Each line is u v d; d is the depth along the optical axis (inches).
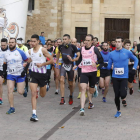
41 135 286.8
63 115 370.6
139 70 556.7
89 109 408.5
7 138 278.4
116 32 1095.6
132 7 1081.4
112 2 1085.8
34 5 1121.4
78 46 661.9
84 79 366.9
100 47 521.0
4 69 396.2
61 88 438.0
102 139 274.7
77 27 1098.7
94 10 1064.8
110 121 342.6
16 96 503.2
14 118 353.7
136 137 281.6
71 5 1089.4
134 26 1073.5
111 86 645.9
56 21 1117.7
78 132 297.3
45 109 405.1
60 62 450.3
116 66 358.3
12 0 892.0
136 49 585.3
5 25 887.1
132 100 479.5
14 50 371.6
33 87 342.6
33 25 1125.7
